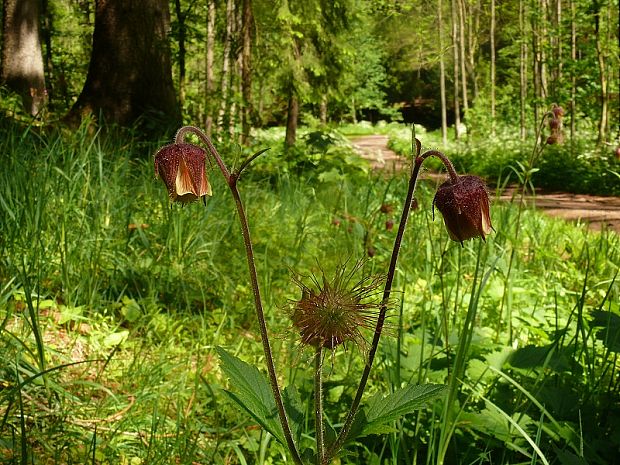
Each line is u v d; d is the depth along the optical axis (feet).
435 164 48.75
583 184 55.36
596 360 12.34
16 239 14.03
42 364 9.67
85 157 16.63
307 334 6.34
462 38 101.45
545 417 9.86
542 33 79.41
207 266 16.34
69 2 87.71
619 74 71.31
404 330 13.08
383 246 18.97
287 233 20.35
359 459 9.68
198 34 46.98
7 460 8.34
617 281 16.89
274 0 59.82
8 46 56.70
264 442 8.96
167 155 6.25
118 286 14.75
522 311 15.15
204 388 11.02
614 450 9.28
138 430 9.75
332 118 173.17
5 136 20.52
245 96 56.13
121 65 35.14
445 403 8.88
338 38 65.21
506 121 100.94
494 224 22.15
